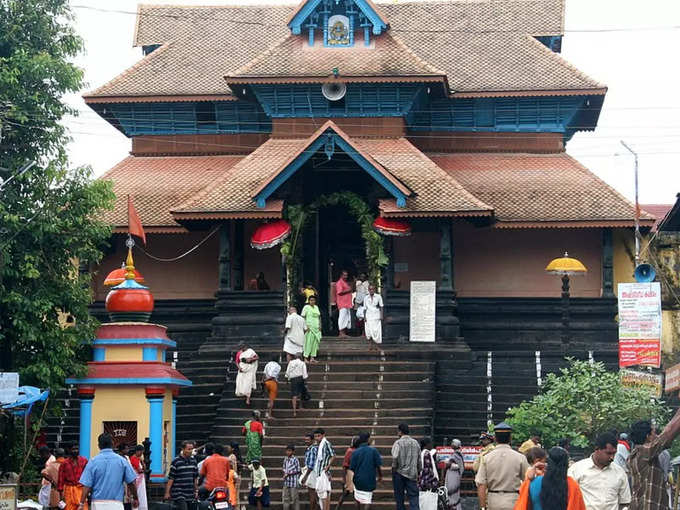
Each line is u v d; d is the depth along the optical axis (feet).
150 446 87.51
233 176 124.36
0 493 65.10
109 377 89.15
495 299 127.95
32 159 97.09
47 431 105.40
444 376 111.14
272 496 93.86
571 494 45.91
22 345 95.96
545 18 146.20
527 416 97.91
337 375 108.78
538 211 125.70
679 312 124.67
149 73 141.69
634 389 96.53
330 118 129.80
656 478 53.57
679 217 114.42
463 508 89.15
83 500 63.21
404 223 119.34
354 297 125.18
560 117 136.98
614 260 128.88
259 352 112.88
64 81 96.78
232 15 150.71
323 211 132.77
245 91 131.54
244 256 130.31
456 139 137.80
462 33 144.36
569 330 124.06
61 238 97.60
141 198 131.75
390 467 94.02
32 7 97.09
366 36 129.80
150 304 93.71
